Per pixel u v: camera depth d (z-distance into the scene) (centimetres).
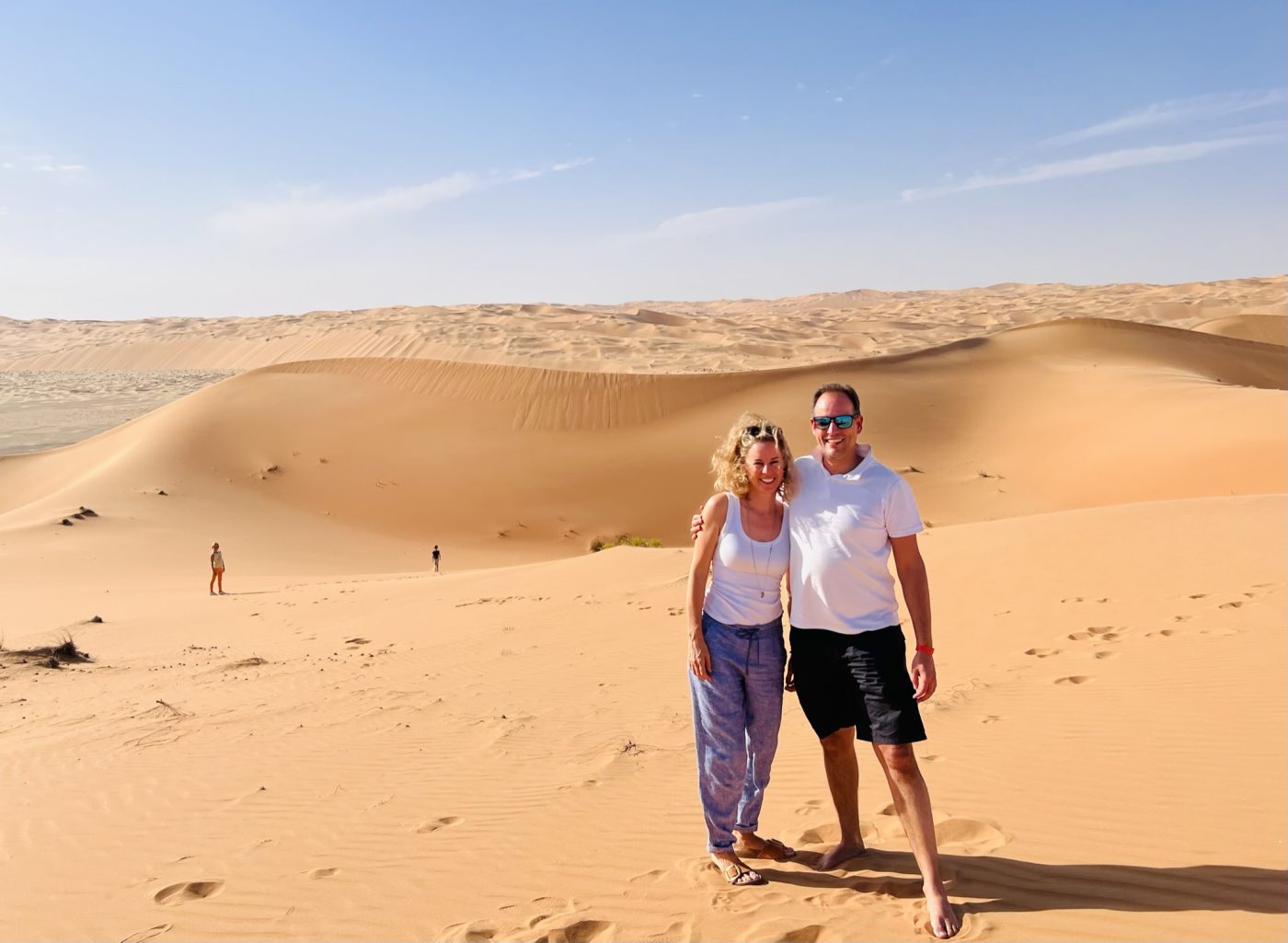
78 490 5003
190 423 6191
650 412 6888
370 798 612
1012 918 355
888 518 396
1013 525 1543
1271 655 716
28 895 482
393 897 442
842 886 400
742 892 403
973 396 7156
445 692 980
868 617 398
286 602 2338
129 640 1847
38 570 3378
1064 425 6259
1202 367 8656
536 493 5806
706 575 432
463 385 7219
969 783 517
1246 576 1031
